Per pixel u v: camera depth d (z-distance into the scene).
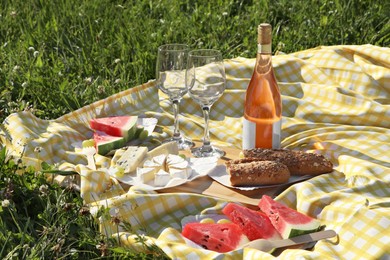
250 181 3.15
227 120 4.03
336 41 5.45
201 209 3.08
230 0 6.18
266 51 3.34
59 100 4.48
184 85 3.50
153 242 2.79
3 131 3.66
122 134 3.61
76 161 3.49
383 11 5.81
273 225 2.87
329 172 3.30
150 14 5.91
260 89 3.37
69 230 3.00
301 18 5.79
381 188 3.12
